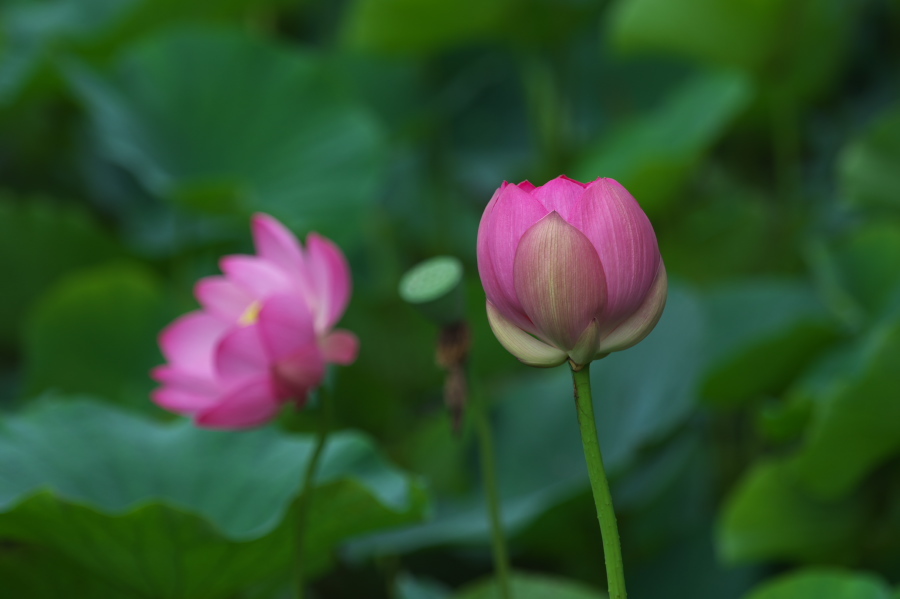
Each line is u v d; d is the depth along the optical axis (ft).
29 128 21.18
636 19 17.40
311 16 23.50
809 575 8.84
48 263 16.44
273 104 17.07
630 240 7.03
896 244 14.21
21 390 15.80
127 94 16.83
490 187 20.74
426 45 19.03
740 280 17.89
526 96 21.59
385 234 18.85
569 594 9.39
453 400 8.13
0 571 8.41
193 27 18.42
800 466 10.93
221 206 15.01
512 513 11.45
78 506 8.00
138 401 14.37
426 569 13.15
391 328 14.89
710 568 12.41
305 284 8.16
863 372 10.12
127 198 20.92
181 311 14.75
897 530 11.55
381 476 9.00
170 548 8.18
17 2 22.50
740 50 17.38
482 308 13.98
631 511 12.07
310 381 7.97
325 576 11.46
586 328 7.04
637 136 17.87
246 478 8.95
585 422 7.09
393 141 19.81
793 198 18.48
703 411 14.33
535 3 17.99
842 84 21.02
